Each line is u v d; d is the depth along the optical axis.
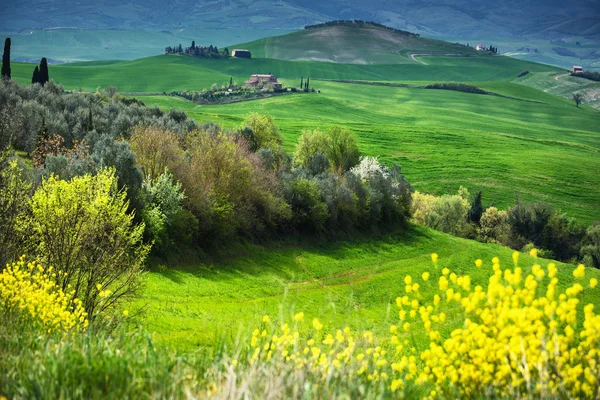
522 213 136.75
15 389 6.19
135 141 74.19
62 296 12.07
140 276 25.72
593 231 133.62
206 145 77.69
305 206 85.69
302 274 72.31
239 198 75.75
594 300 61.59
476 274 89.88
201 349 8.66
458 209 134.12
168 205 62.03
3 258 20.50
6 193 21.41
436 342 7.78
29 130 88.06
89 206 23.14
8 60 162.50
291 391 6.46
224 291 57.66
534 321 7.18
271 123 127.88
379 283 74.81
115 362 6.88
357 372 7.61
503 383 7.11
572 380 6.76
